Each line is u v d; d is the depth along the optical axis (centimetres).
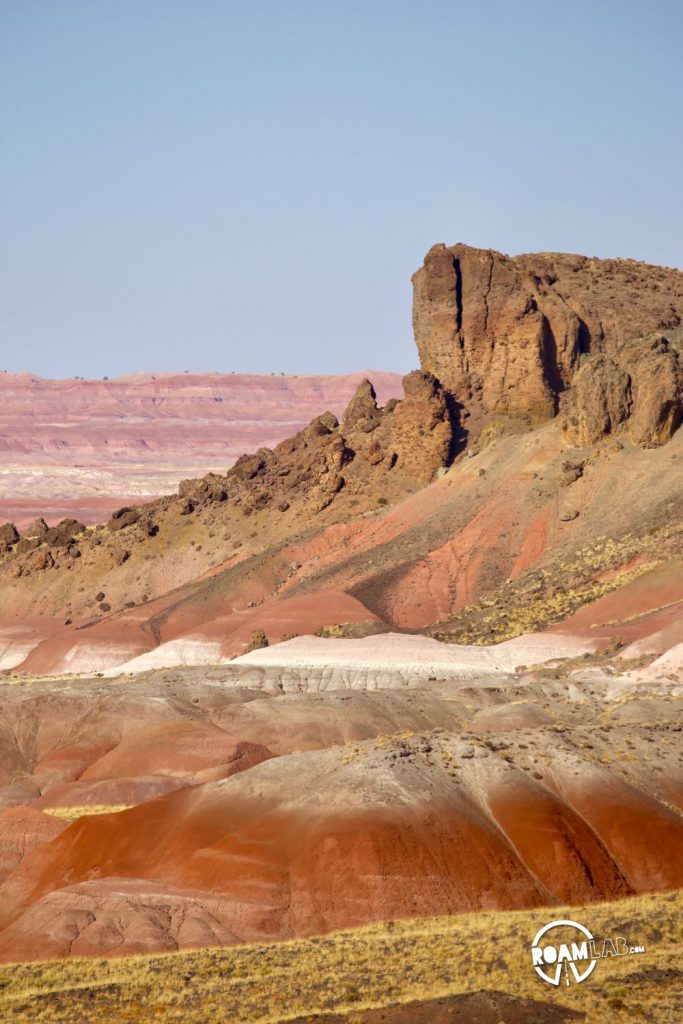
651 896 9044
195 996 6706
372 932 8388
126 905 8819
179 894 9156
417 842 9325
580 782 10256
